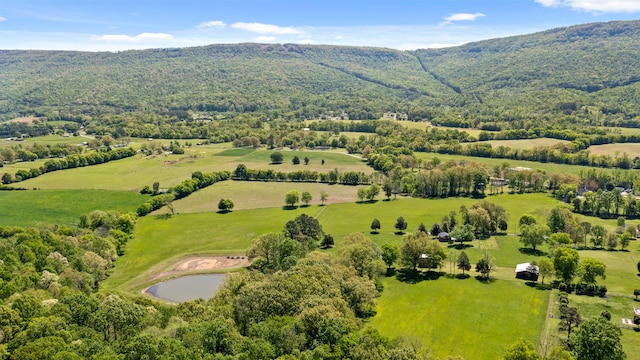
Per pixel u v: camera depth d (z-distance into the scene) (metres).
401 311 130.00
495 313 127.44
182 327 96.25
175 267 173.12
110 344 93.88
